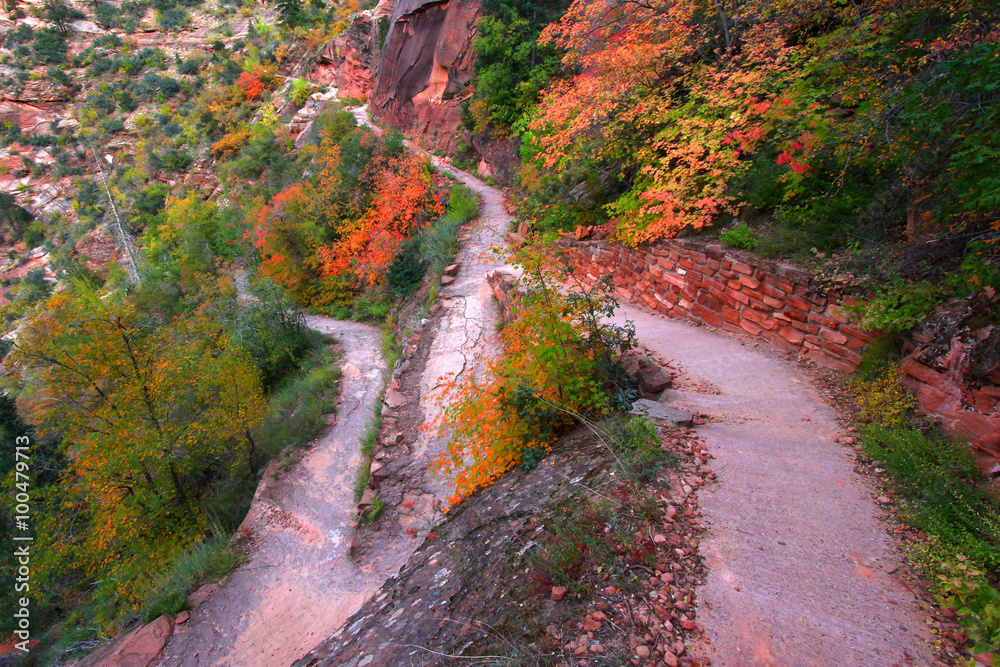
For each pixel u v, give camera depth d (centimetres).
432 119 2686
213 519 916
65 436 938
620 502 351
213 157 4669
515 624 275
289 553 724
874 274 526
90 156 5778
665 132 893
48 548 930
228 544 755
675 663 235
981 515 303
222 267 2533
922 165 479
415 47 2848
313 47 5047
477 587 325
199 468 1049
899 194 542
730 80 785
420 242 1767
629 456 395
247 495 955
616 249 1029
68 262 4409
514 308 575
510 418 534
